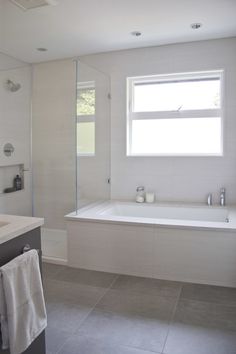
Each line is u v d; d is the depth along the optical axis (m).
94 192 3.47
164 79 3.56
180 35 3.11
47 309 2.21
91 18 2.65
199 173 3.45
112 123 3.72
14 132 3.62
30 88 3.91
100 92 3.47
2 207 3.50
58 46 3.37
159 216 3.46
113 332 1.93
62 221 3.93
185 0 2.34
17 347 1.29
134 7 2.45
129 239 2.78
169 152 3.64
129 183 3.72
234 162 3.32
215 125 3.46
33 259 1.42
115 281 2.67
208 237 2.57
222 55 3.25
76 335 1.91
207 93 3.47
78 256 2.97
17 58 3.75
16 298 1.29
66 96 3.81
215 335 1.89
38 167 3.98
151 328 1.97
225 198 3.39
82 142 3.18
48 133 3.92
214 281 2.59
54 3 2.34
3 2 2.35
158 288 2.53
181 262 2.66
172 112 3.57
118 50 3.58
